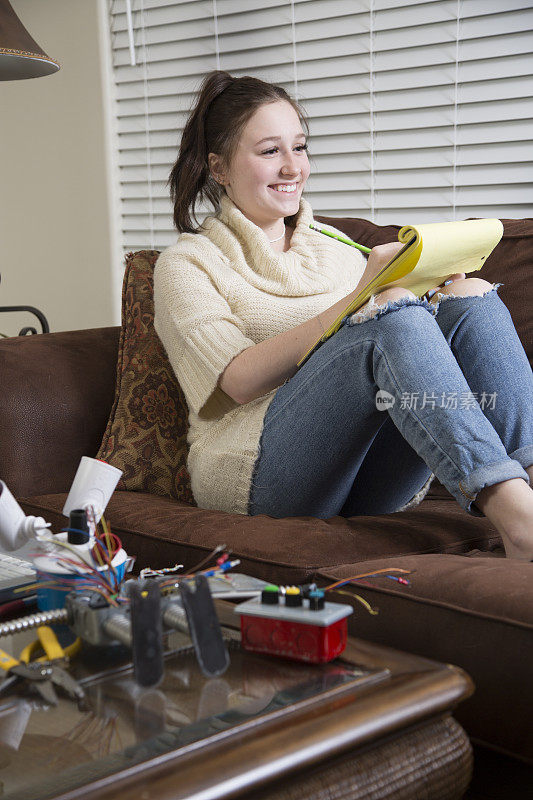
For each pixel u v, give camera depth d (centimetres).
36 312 279
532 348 168
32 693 75
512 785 103
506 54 235
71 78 321
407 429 128
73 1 314
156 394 180
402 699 73
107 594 84
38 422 178
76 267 334
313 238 185
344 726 69
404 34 251
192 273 169
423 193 257
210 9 287
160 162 309
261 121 176
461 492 123
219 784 62
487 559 116
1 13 237
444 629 102
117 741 67
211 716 70
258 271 175
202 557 132
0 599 96
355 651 83
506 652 95
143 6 302
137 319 188
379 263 142
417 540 132
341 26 262
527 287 171
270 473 153
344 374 138
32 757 65
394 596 107
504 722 96
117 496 165
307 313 172
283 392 153
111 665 80
